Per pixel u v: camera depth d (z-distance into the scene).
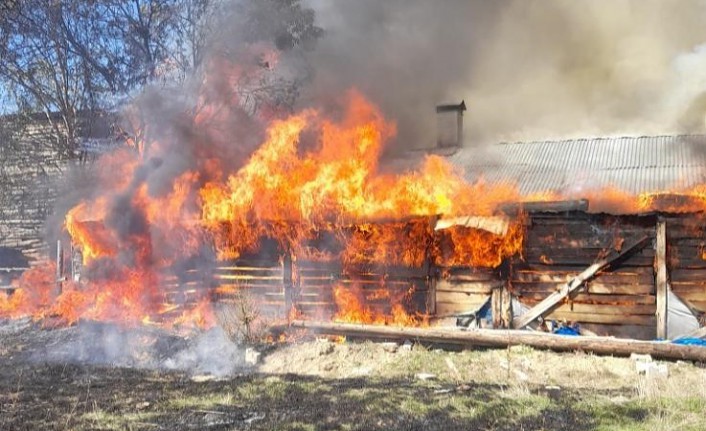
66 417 6.00
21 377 7.78
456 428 5.65
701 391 6.91
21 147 15.70
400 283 10.52
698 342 8.61
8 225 16.02
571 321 9.68
